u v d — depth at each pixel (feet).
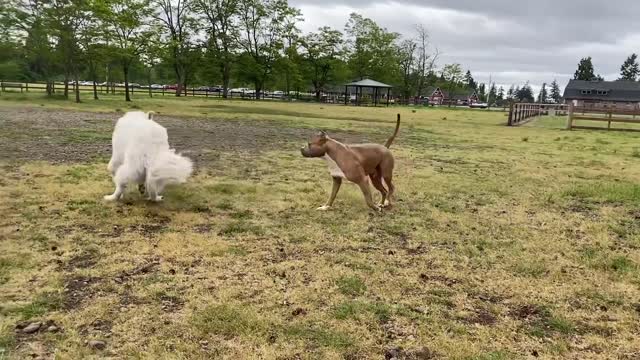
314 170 27.40
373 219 18.16
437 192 23.34
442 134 57.31
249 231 15.99
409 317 10.44
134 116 18.76
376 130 58.70
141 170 17.98
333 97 197.16
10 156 26.71
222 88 192.75
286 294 11.28
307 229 16.56
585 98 260.21
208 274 12.27
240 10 169.99
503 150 42.37
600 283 12.82
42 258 12.75
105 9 85.35
